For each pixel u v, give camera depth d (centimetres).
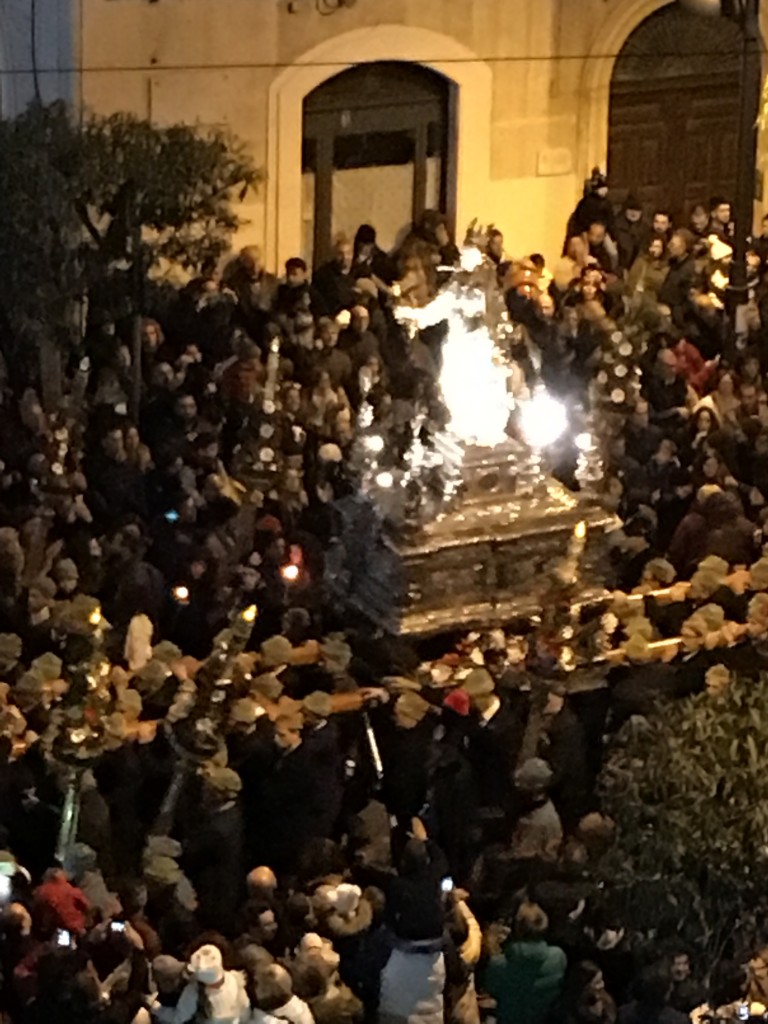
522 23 2262
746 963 1170
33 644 1404
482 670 1370
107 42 2072
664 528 1645
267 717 1313
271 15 2133
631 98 2350
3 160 1783
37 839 1269
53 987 1115
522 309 1920
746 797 1136
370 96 2233
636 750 1187
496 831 1300
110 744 1259
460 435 1524
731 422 1747
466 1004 1198
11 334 1791
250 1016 1129
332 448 1628
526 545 1520
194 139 1895
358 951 1197
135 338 1747
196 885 1236
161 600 1453
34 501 1549
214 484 1546
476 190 2306
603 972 1205
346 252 2092
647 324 1945
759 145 2309
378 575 1506
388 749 1342
